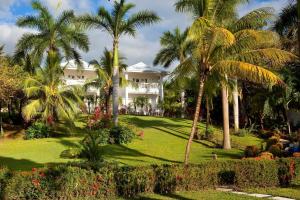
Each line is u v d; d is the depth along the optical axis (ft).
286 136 109.29
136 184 40.22
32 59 106.93
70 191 37.32
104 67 129.18
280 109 129.70
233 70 53.93
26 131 98.84
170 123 130.00
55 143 89.51
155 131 113.29
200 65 58.85
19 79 99.76
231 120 142.72
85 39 109.60
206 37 55.83
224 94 94.07
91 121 102.47
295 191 42.88
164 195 40.24
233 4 65.92
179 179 42.55
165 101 160.86
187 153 58.65
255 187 44.98
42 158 72.23
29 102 107.86
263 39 58.29
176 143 97.25
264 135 120.16
